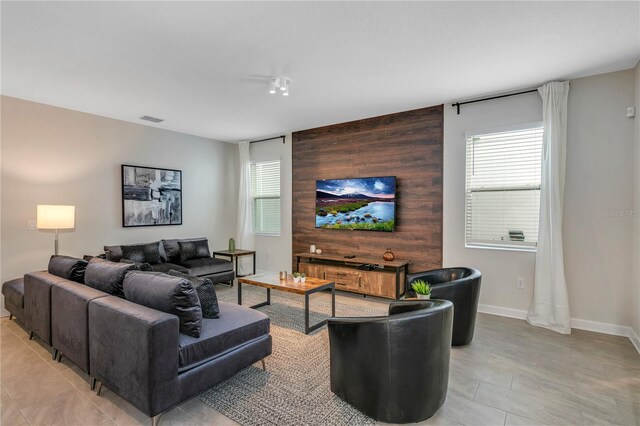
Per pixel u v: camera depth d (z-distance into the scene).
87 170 4.59
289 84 3.52
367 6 2.16
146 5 2.13
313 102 4.13
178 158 5.70
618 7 2.18
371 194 4.88
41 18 2.27
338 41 2.62
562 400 2.20
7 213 3.93
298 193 5.73
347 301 4.53
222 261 5.36
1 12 2.19
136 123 5.11
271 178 6.17
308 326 3.37
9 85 3.55
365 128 4.95
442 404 2.09
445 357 2.05
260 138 6.18
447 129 4.24
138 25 2.38
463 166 4.14
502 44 2.68
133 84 3.52
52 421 1.99
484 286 4.00
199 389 2.10
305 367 2.66
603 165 3.32
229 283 5.46
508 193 3.90
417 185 4.52
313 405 2.15
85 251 4.57
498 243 3.98
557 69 3.18
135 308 2.08
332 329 2.17
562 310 3.38
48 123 4.22
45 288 2.80
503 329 3.45
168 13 2.23
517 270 3.79
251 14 2.25
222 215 6.43
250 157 6.42
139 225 5.15
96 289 2.56
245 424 1.98
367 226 4.93
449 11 2.22
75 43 2.63
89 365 2.30
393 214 4.68
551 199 3.44
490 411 2.08
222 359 2.25
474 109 4.04
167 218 5.52
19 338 3.25
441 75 3.30
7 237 3.93
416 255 4.55
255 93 3.79
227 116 4.74
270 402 2.19
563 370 2.59
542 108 3.59
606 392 2.29
